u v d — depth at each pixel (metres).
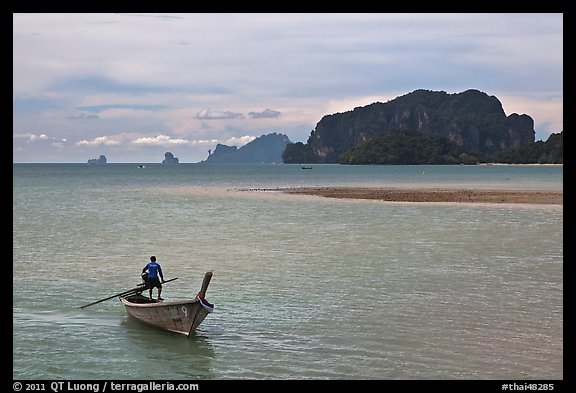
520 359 14.46
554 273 23.92
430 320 17.55
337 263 26.34
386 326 17.00
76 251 30.05
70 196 71.56
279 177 141.38
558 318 17.61
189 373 13.87
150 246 31.64
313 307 19.03
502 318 17.66
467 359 14.44
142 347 15.57
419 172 180.88
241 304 19.42
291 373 13.81
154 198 68.12
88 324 17.58
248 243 32.50
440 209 51.84
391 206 55.22
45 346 15.65
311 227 39.53
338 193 74.50
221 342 15.85
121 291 21.47
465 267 25.27
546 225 39.75
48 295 20.86
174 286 22.17
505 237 34.12
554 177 135.38
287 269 25.08
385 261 26.78
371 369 13.97
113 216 47.41
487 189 83.31
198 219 45.03
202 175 158.38
